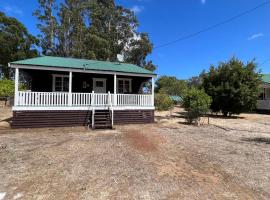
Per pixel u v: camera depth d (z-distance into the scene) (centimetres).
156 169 629
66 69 1431
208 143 993
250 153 823
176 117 2097
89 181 539
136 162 685
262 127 1564
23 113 1308
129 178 561
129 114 1572
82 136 1085
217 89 2239
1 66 4572
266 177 586
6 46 4403
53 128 1325
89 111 1455
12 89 2914
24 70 1619
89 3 4006
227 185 534
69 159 700
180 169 636
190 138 1104
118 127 1407
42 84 1677
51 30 3897
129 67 1830
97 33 3888
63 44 3959
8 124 1412
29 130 1244
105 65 1750
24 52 4566
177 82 5616
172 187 515
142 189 502
